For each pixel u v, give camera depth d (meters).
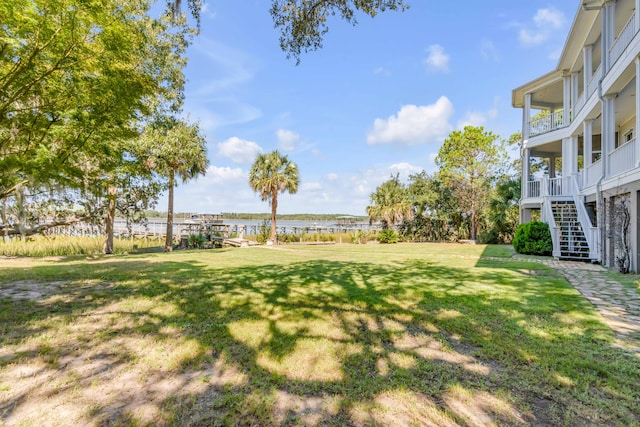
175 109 12.75
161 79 10.40
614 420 1.86
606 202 8.19
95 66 4.30
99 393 2.10
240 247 15.91
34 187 5.10
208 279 6.04
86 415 1.87
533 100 15.20
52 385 2.19
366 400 2.05
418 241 21.38
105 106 4.79
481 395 2.11
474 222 19.42
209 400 2.04
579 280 6.06
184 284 5.54
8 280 5.72
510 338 3.08
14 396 2.04
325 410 1.94
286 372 2.41
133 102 5.03
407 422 1.83
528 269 7.51
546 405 2.01
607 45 8.19
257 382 2.26
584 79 10.05
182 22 9.69
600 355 2.72
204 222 23.27
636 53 6.60
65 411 1.90
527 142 13.63
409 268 7.75
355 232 21.39
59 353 2.70
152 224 21.98
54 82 4.36
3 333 3.12
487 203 19.11
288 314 3.83
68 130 4.73
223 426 1.80
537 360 2.62
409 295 4.82
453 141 20.09
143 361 2.57
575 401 2.05
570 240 9.69
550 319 3.65
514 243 11.84
